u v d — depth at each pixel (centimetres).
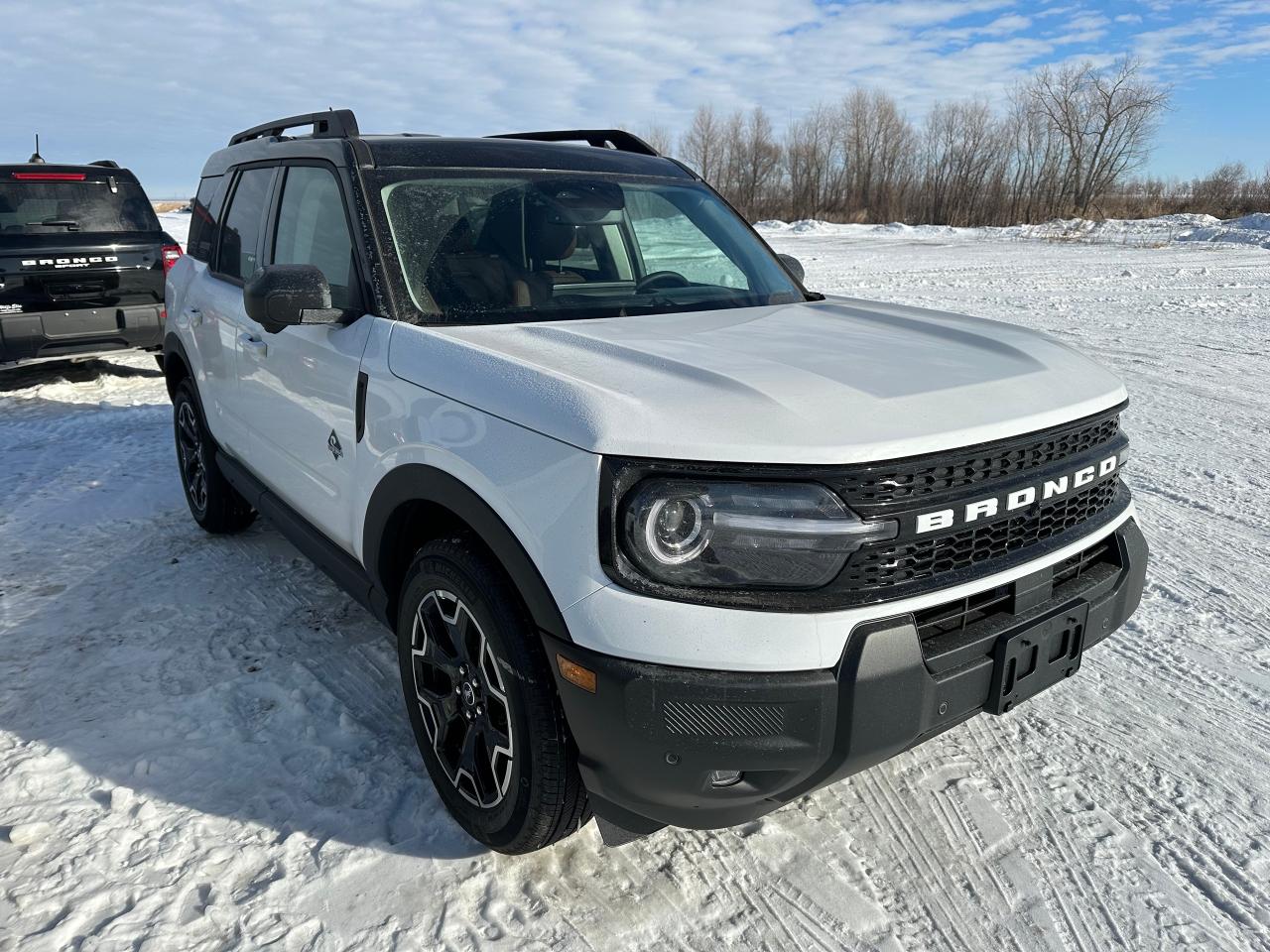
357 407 251
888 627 179
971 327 267
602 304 276
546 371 200
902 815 241
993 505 192
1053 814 241
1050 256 2184
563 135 387
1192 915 207
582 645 179
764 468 173
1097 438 225
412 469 224
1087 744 272
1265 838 232
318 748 266
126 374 862
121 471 545
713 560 175
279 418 311
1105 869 222
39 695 296
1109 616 224
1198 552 418
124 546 427
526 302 265
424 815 238
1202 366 827
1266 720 283
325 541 297
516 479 192
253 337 322
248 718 282
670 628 173
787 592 177
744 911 208
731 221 348
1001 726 282
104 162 788
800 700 173
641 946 198
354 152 280
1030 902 211
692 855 225
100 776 253
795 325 259
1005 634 197
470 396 208
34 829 228
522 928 202
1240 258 2033
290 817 237
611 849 227
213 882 214
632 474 176
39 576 391
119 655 322
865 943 200
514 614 199
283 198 327
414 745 269
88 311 725
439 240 268
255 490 352
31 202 723
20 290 699
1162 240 2708
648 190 329
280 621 349
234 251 374
